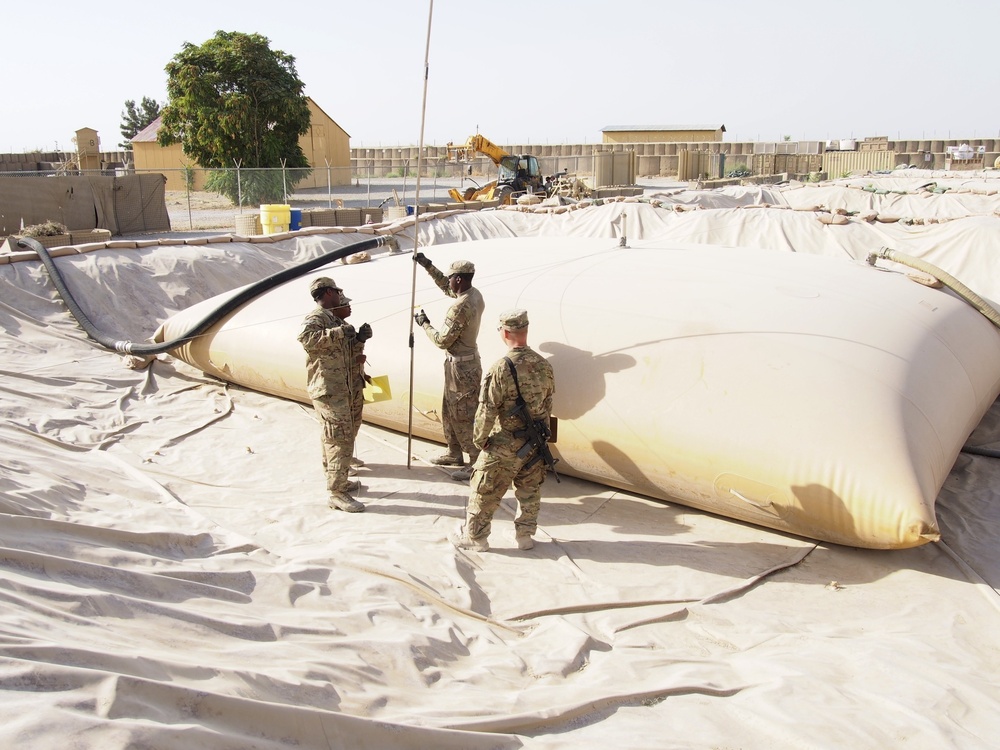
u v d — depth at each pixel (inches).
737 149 2444.6
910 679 142.8
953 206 888.9
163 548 182.7
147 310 464.8
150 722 93.4
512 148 2497.5
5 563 139.3
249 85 1537.9
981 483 255.0
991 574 197.9
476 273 295.4
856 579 196.4
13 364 360.5
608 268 280.7
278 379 320.5
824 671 147.6
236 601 160.2
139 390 345.4
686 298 248.5
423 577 187.2
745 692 141.8
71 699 93.6
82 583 144.3
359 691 129.7
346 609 167.9
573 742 122.0
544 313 257.8
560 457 244.5
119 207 906.7
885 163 2000.5
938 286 285.6
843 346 216.7
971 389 238.5
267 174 1311.5
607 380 232.1
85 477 235.0
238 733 102.0
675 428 217.0
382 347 283.6
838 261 299.6
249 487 250.4
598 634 169.3
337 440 230.2
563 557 204.2
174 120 1567.4
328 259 359.6
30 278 439.2
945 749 121.8
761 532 220.8
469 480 253.9
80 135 1486.2
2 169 2032.5
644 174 2429.9
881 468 190.5
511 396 198.5
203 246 533.0
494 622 171.5
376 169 2332.7
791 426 202.5
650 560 204.8
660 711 134.4
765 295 245.0
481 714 126.8
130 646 122.3
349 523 222.8
